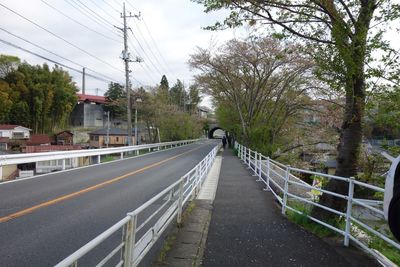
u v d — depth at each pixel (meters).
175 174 15.07
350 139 6.86
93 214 7.27
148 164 19.66
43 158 13.86
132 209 7.85
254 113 34.28
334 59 6.20
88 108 67.12
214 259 5.08
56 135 51.31
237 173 17.59
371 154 8.40
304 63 26.48
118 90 67.88
